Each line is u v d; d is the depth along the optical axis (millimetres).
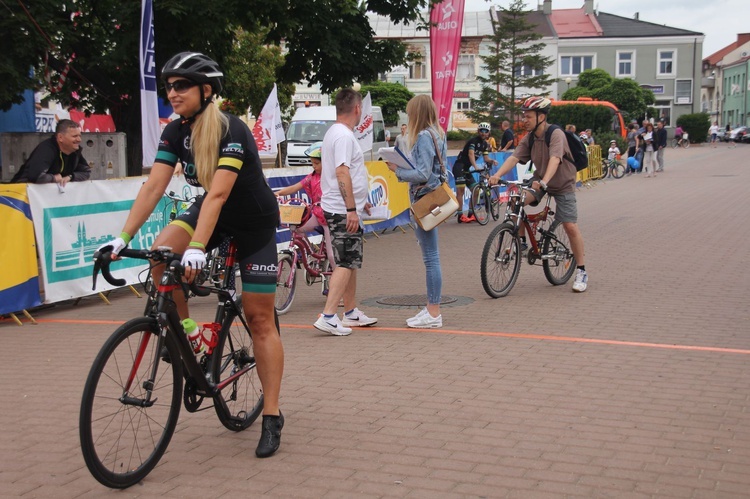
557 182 8453
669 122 68812
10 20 11398
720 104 98750
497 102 48625
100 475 3613
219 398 4301
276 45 15367
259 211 4012
